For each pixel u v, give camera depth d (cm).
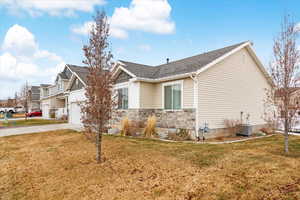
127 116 1478
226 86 1284
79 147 945
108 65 699
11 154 877
